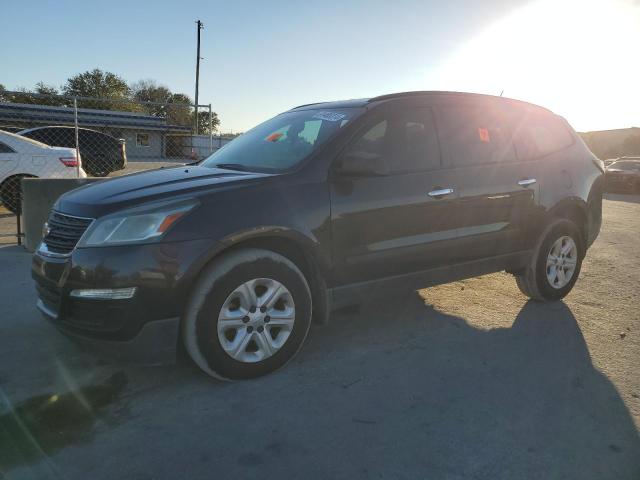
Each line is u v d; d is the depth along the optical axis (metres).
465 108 4.38
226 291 3.12
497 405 3.08
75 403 3.04
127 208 3.04
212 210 3.11
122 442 2.65
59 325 3.13
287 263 3.32
